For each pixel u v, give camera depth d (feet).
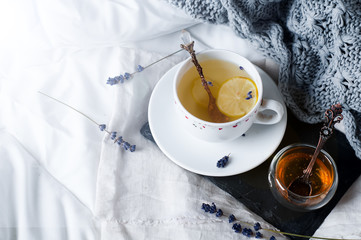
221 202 1.71
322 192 1.56
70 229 1.72
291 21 1.72
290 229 1.66
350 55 1.56
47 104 1.90
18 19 1.90
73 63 1.96
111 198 1.70
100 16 1.81
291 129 1.83
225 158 1.67
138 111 1.88
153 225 1.68
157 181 1.75
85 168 1.78
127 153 1.80
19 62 2.01
